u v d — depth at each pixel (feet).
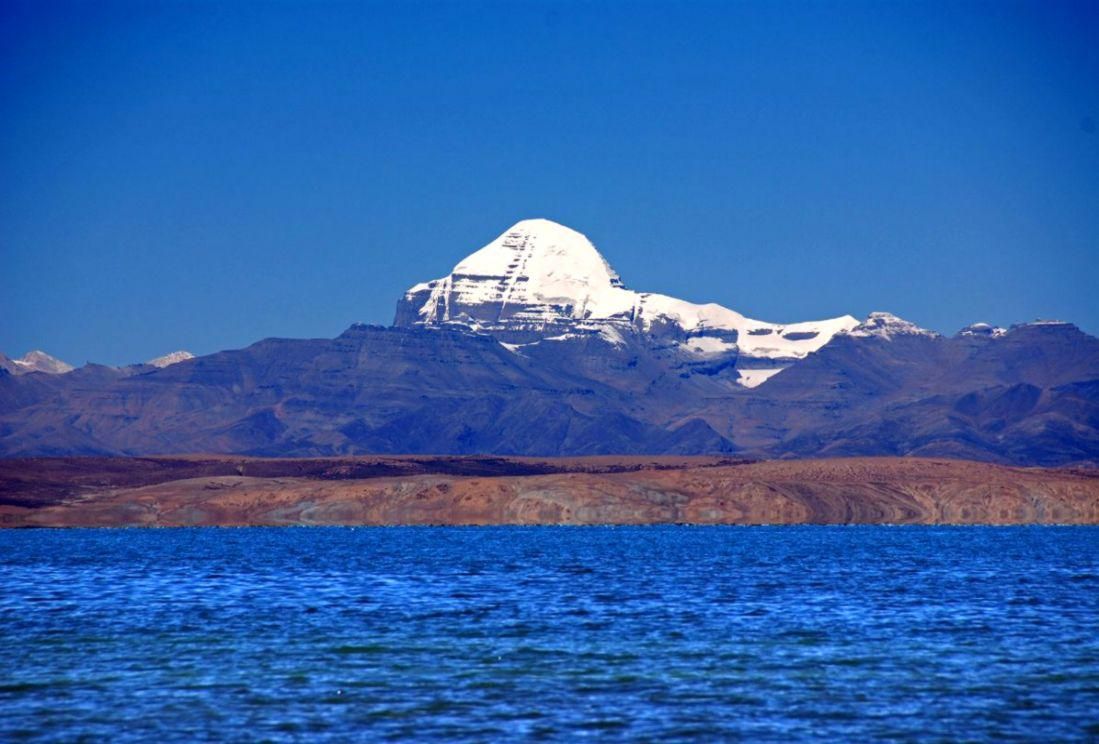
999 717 593.01
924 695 638.53
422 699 631.56
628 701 626.23
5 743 548.72
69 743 548.72
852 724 580.30
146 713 601.62
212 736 560.20
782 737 558.15
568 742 549.95
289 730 570.46
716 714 598.75
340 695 641.40
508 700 629.10
